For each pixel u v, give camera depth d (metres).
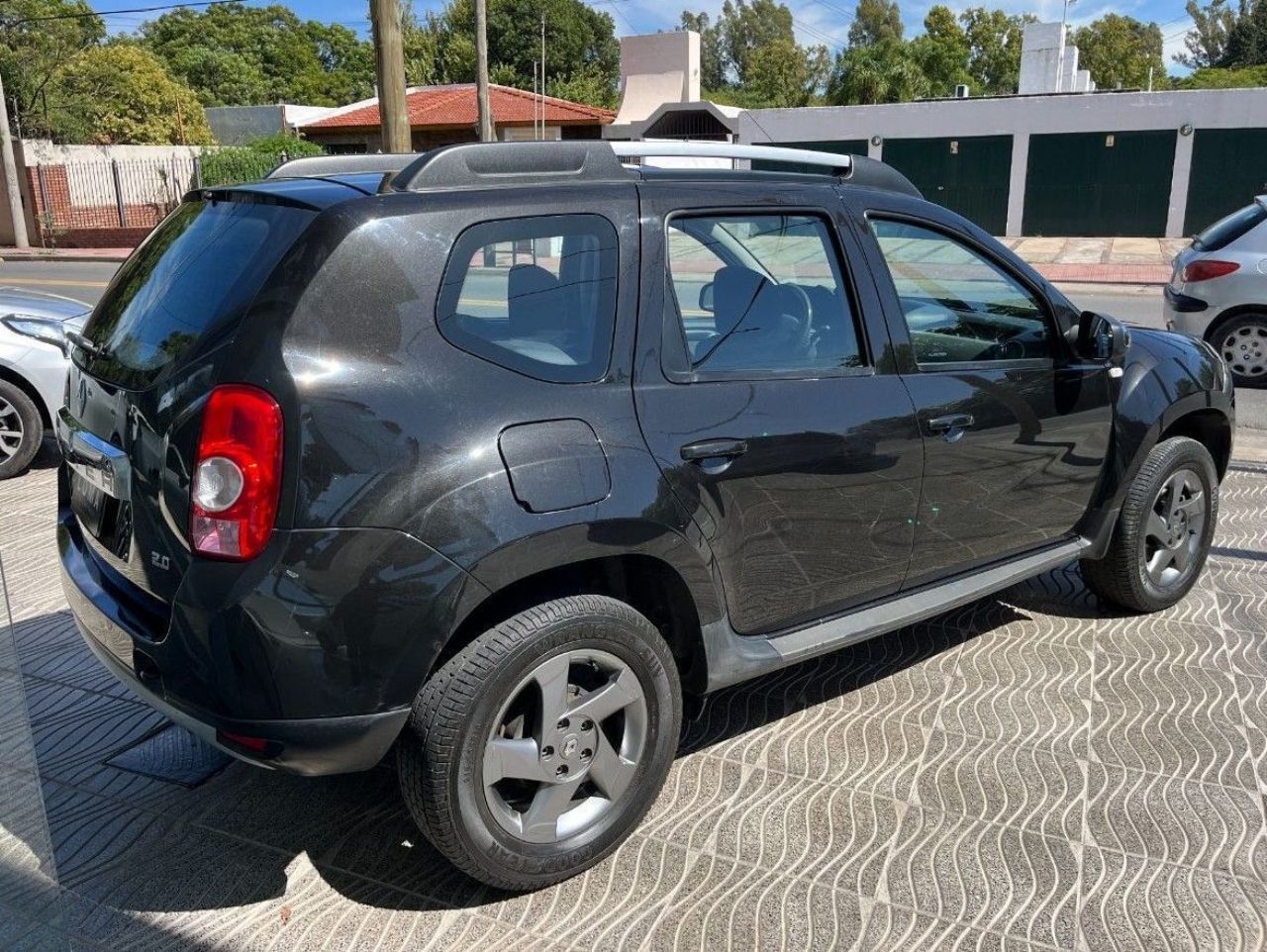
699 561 2.94
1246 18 93.94
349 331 2.50
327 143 40.50
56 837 3.06
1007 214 29.61
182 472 2.49
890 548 3.51
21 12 35.31
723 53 104.75
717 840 3.05
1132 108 27.70
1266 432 8.13
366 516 2.44
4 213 30.36
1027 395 3.80
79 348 3.24
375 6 10.86
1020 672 4.10
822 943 2.63
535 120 35.59
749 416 3.05
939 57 52.34
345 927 2.70
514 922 2.72
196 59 59.03
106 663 2.85
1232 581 5.02
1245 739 3.57
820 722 3.72
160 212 32.06
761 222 3.26
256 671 2.42
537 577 2.84
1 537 5.63
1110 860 2.95
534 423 2.66
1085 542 4.23
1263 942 2.62
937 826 3.10
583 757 2.82
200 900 2.81
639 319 2.91
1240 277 9.61
